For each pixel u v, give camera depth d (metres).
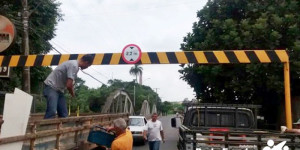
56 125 5.50
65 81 6.64
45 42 25.38
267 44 20.86
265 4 22.67
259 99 22.98
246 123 9.68
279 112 23.00
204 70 22.47
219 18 24.17
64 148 5.80
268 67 19.89
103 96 64.31
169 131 36.66
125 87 93.12
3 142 3.70
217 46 22.75
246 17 23.30
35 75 28.95
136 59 7.27
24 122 4.26
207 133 6.31
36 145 4.81
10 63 7.49
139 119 21.97
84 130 7.04
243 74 21.50
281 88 20.06
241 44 20.89
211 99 25.31
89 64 6.71
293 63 19.92
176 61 7.24
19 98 4.23
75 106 42.69
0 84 24.34
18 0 24.23
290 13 21.80
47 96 6.57
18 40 21.92
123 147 6.00
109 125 9.40
